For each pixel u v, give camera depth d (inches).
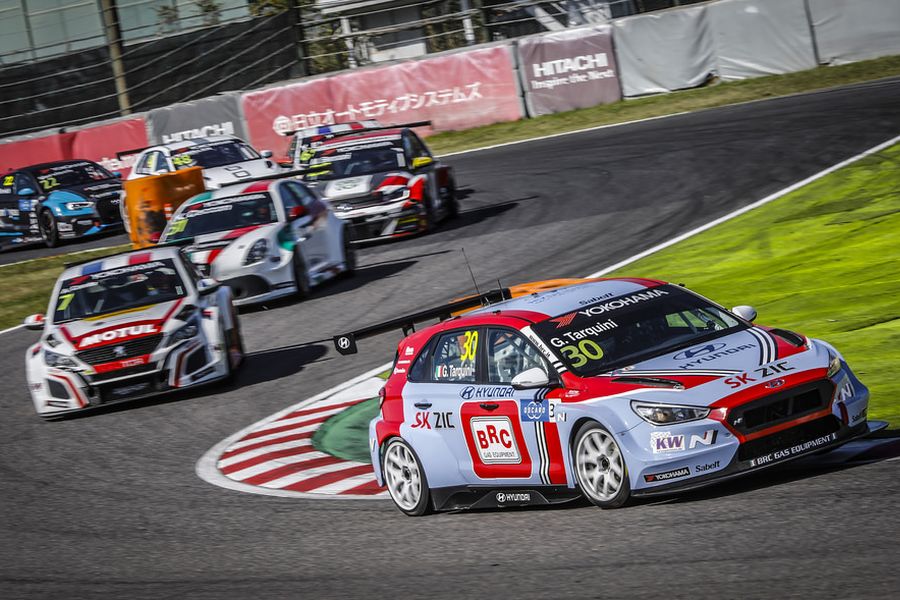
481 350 1194.0
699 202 2849.4
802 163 3011.8
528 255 2642.7
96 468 1663.4
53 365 1943.9
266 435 1704.0
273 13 5748.0
